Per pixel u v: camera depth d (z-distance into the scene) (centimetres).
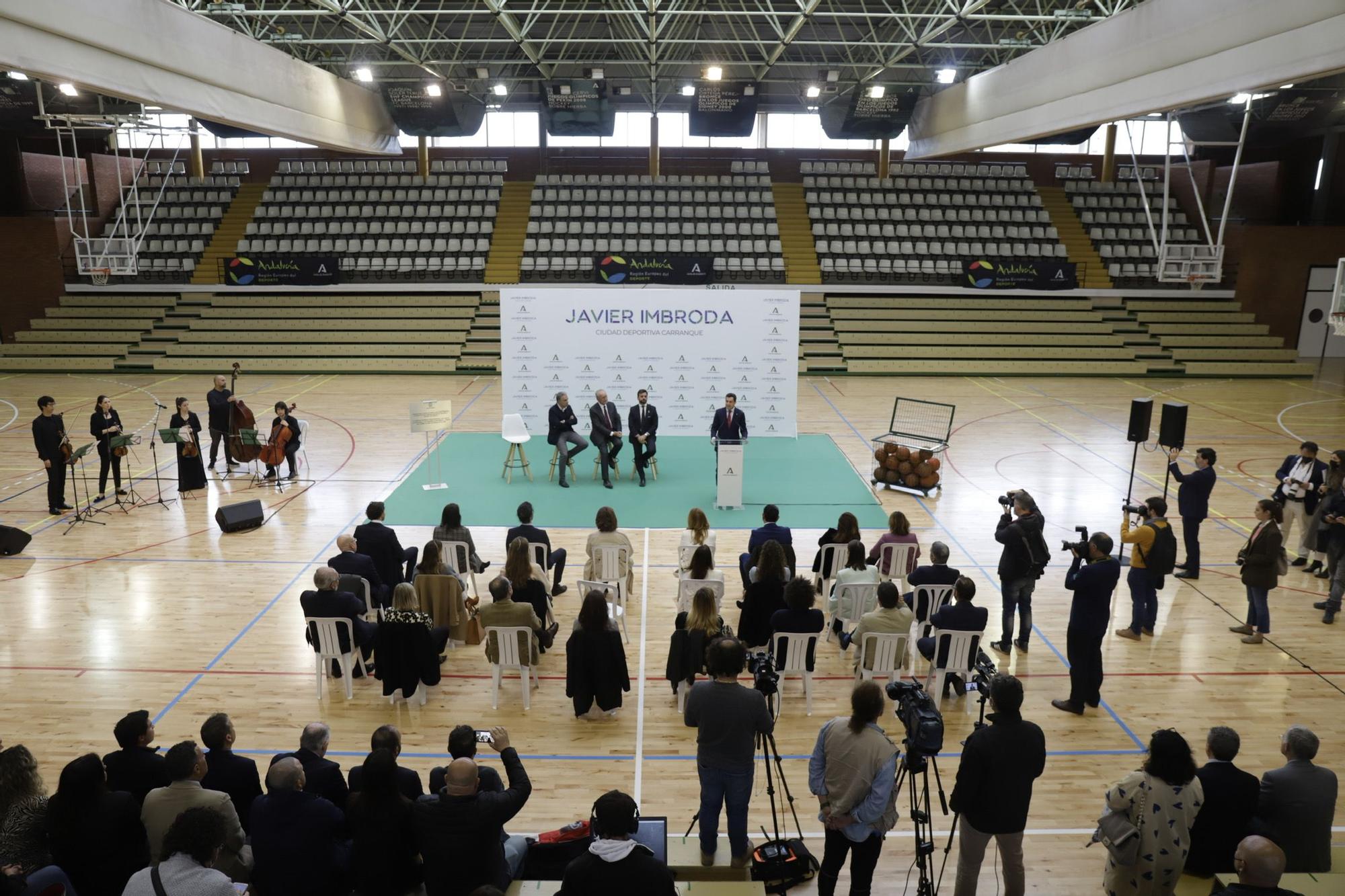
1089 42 1491
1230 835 520
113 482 1540
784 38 1944
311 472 1605
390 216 3111
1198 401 2297
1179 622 1028
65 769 461
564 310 1766
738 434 1495
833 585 1003
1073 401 2302
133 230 3041
